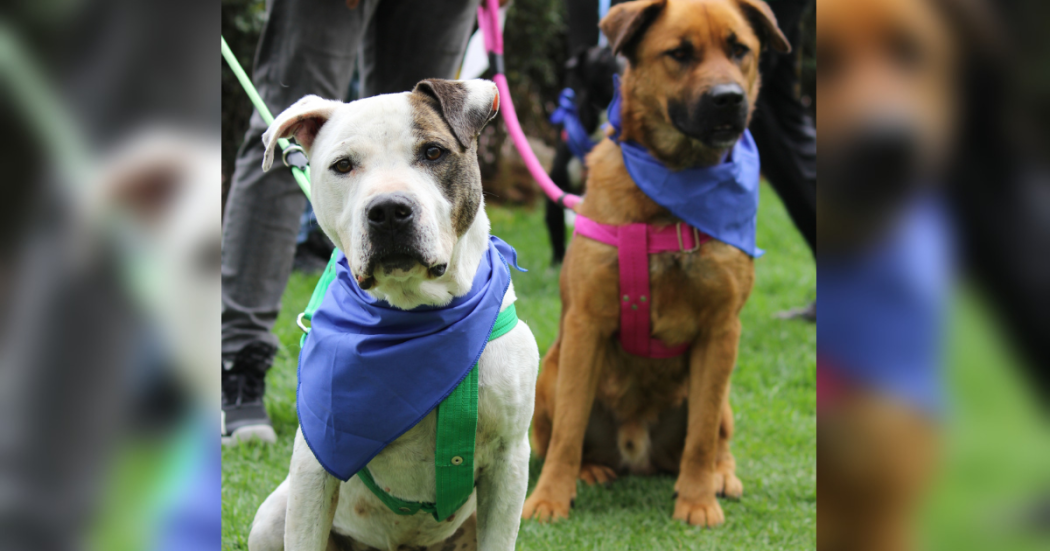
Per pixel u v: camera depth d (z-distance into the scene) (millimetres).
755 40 3422
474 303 2162
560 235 7320
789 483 3557
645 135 3363
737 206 3254
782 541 2955
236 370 3803
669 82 3271
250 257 3795
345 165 2119
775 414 4379
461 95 2223
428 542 2547
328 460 2096
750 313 6402
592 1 5766
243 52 8219
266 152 2162
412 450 2197
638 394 3670
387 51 4016
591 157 3525
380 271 2002
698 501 3215
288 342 5148
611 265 3270
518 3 10203
